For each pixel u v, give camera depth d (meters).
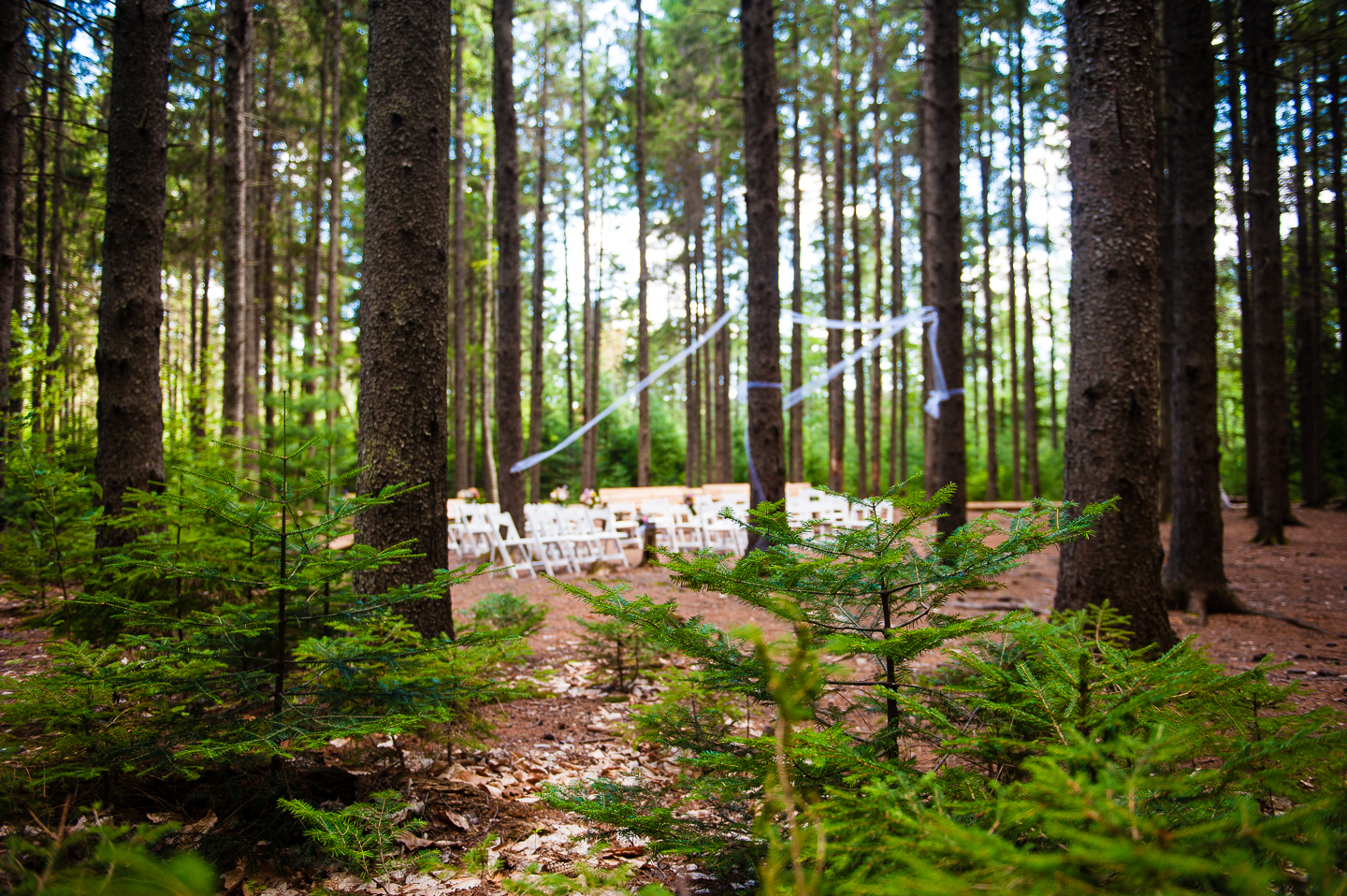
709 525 12.05
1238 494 22.09
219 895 2.01
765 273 8.65
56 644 2.32
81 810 1.99
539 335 19.33
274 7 14.17
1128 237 4.49
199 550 3.22
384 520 4.07
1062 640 1.85
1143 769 1.00
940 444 9.37
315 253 16.77
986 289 22.69
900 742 2.08
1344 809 0.83
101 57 9.80
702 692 2.38
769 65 8.78
